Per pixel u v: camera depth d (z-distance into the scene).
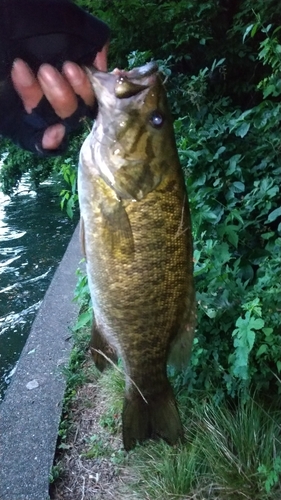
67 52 0.34
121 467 0.70
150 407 0.44
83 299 1.01
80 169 0.40
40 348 0.95
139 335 0.41
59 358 0.92
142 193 0.39
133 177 0.39
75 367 0.89
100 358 0.44
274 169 0.89
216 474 0.65
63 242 1.84
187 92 0.99
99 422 0.77
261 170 0.90
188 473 0.65
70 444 0.74
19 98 0.35
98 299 0.41
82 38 0.34
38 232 1.99
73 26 0.34
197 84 1.03
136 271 0.40
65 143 0.37
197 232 0.77
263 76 1.36
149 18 1.35
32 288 1.48
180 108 1.02
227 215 0.83
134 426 0.44
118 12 1.34
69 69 0.34
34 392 0.84
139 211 0.39
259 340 0.66
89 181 0.39
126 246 0.39
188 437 0.69
